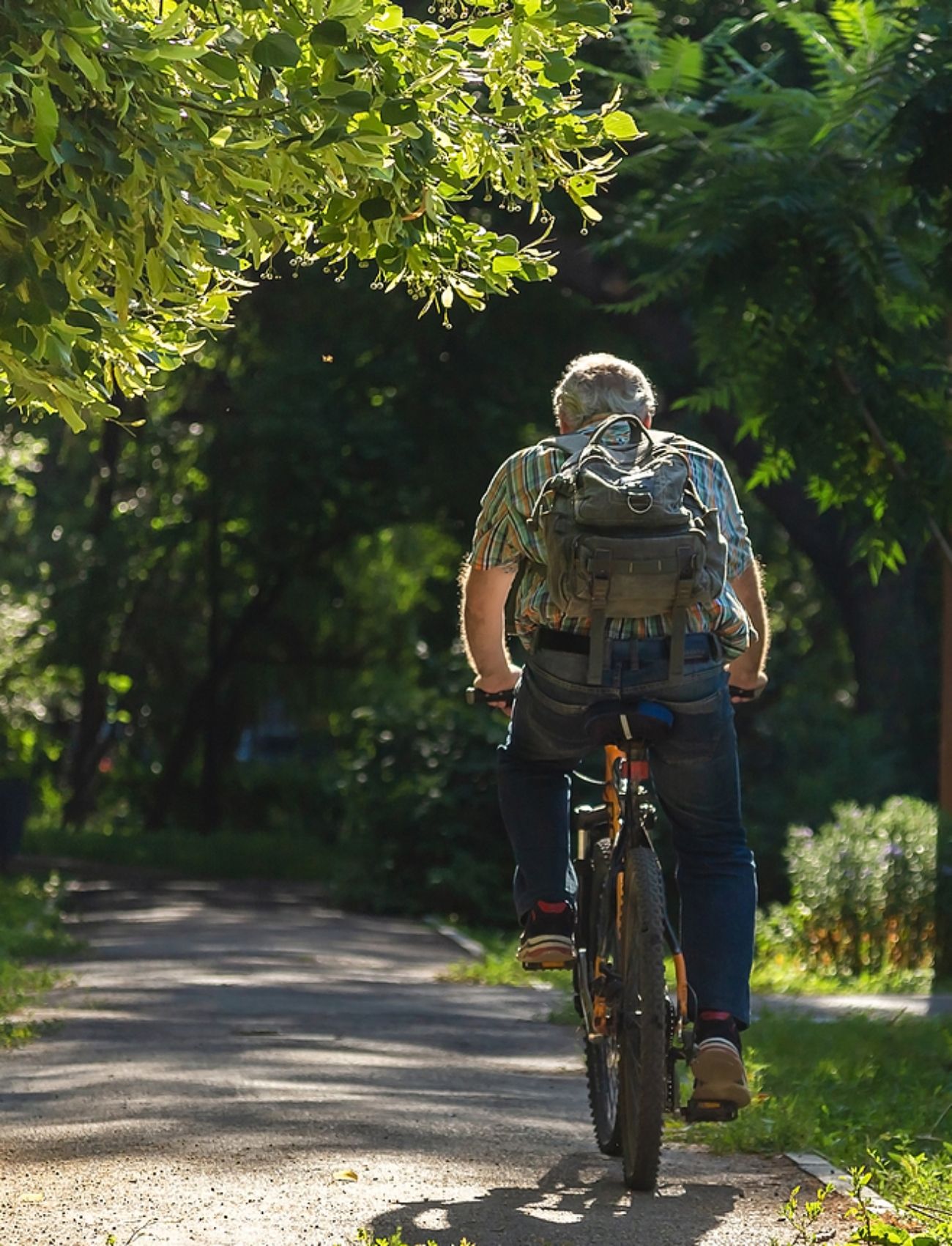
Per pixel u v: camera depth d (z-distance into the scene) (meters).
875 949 21.80
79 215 4.79
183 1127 7.77
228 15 5.12
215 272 5.71
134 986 16.23
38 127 4.46
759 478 13.43
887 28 11.88
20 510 49.84
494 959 19.34
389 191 5.50
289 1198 6.56
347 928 26.55
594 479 6.87
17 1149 7.39
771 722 34.44
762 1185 7.23
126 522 49.28
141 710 53.22
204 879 40.84
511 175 6.00
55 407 4.93
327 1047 11.41
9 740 41.12
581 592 6.80
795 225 11.85
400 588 51.97
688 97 13.34
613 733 7.12
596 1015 7.55
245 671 52.53
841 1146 7.99
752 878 7.35
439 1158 7.38
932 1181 7.02
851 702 48.09
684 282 12.39
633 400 7.58
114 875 41.00
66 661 48.66
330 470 38.34
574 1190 7.00
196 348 6.18
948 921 21.34
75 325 4.79
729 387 12.95
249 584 49.38
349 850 31.44
